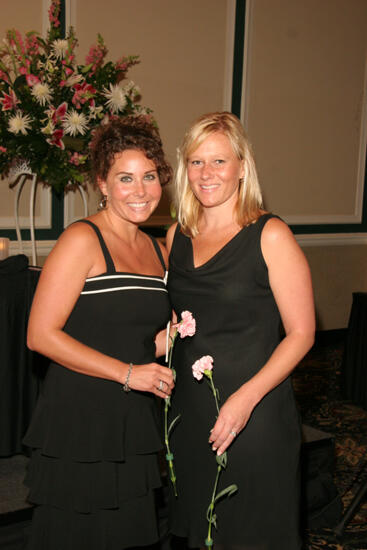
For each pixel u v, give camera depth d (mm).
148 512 1756
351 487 2996
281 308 1733
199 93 5539
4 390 2721
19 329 2752
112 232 1781
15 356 2748
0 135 3055
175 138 5465
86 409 1686
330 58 6289
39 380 2834
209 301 1792
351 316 4414
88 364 1632
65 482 1680
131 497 1710
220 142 1725
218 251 1791
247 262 1747
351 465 3570
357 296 4336
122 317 1699
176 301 1879
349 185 6672
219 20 5551
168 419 1923
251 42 5762
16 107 3072
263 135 6000
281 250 1707
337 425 4195
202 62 5512
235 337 1775
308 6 6047
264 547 1788
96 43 4930
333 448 2934
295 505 1801
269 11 5824
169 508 1958
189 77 5461
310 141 6312
